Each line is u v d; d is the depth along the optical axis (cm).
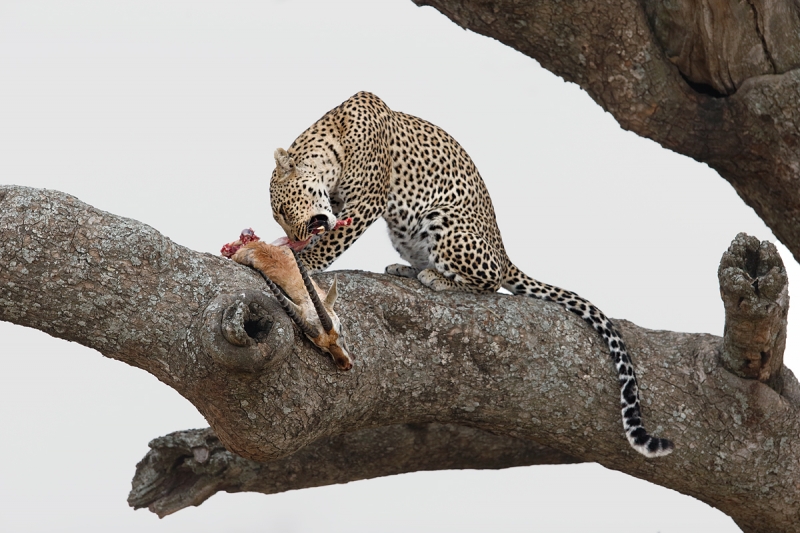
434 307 1056
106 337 900
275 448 926
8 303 881
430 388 1043
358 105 1158
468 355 1052
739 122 1236
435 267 1145
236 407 882
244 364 827
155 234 909
